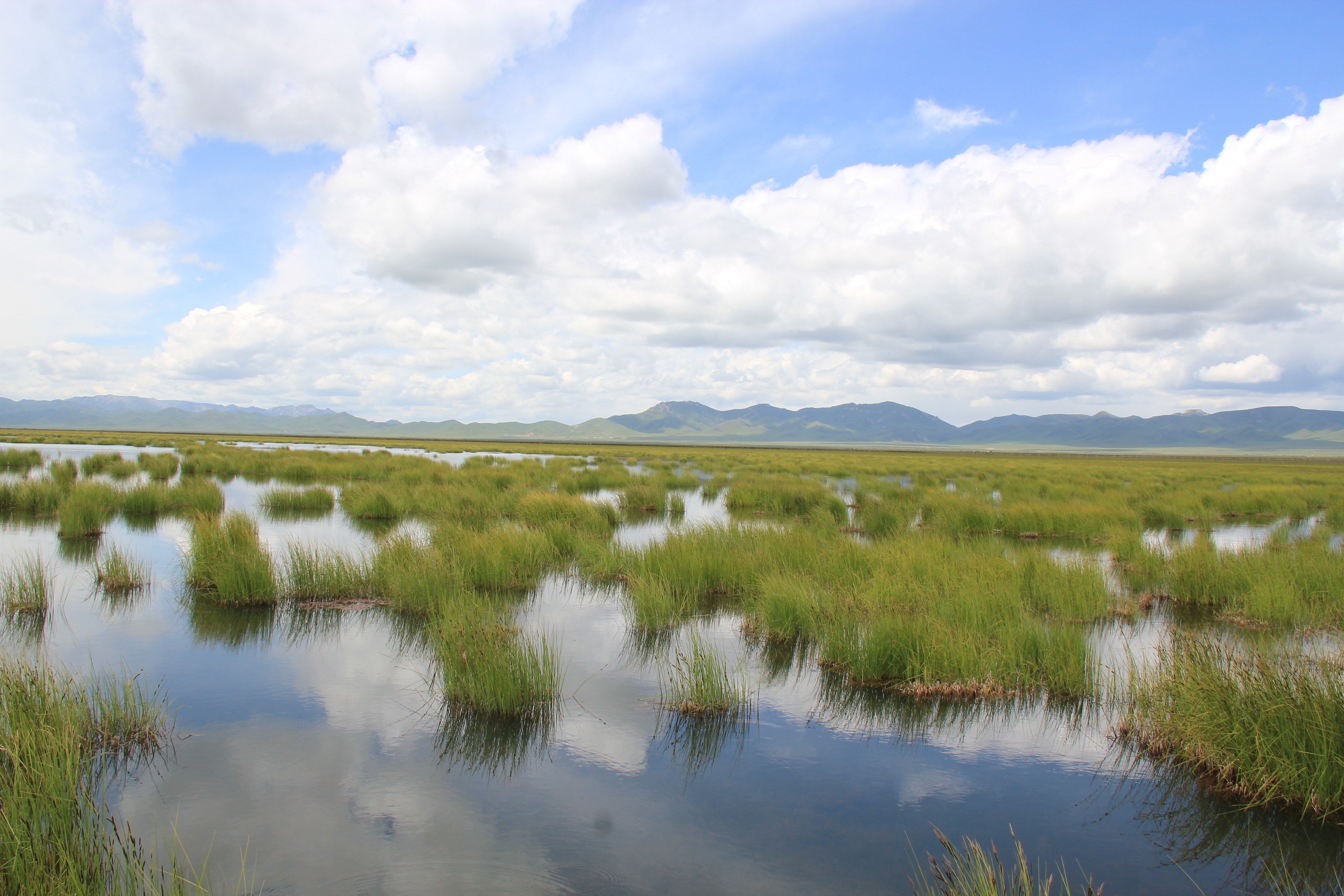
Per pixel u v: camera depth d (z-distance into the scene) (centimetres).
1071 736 577
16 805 369
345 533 1508
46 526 1511
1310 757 460
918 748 551
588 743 545
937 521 1736
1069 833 433
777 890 367
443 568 984
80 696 529
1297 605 921
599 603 973
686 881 374
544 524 1479
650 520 1847
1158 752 545
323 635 801
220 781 470
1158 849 416
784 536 1236
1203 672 560
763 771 507
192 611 890
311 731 553
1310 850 417
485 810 444
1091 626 908
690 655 759
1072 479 3528
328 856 389
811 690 669
